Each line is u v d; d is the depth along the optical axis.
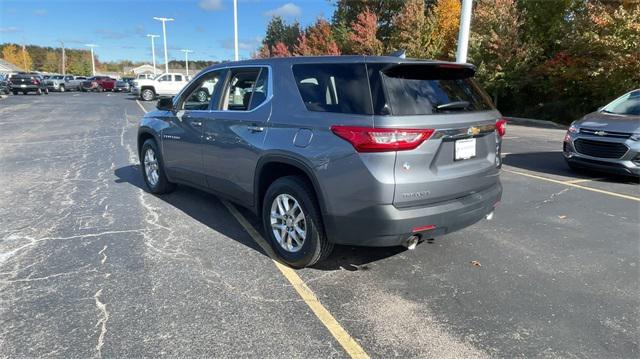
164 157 5.80
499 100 22.95
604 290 3.60
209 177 4.95
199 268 3.96
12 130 13.94
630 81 15.77
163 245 4.47
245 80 4.47
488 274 3.88
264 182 4.27
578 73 17.48
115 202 5.96
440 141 3.40
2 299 3.38
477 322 3.13
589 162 7.51
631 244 4.58
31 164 8.55
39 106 24.83
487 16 20.67
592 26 16.28
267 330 3.02
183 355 2.75
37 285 3.61
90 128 14.58
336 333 2.99
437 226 3.48
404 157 3.24
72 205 5.81
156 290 3.55
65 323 3.08
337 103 3.50
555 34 19.94
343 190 3.39
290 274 3.86
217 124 4.66
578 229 5.03
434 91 3.55
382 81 3.33
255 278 3.78
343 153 3.35
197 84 5.26
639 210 5.77
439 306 3.35
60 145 10.92
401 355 2.77
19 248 4.36
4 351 2.78
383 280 3.77
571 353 2.79
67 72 111.19
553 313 3.25
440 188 3.43
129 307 3.29
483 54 21.14
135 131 13.81
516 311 3.28
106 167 8.30
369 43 27.53
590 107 18.53
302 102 3.78
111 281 3.69
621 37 15.34
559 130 16.03
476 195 3.81
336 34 32.84
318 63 3.77
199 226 5.04
